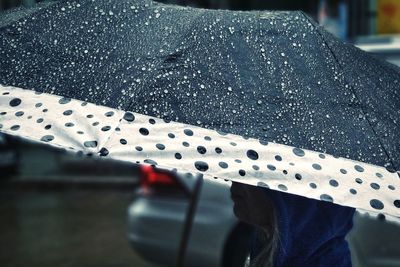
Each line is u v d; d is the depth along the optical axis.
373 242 3.98
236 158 1.41
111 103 1.46
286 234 1.65
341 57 1.74
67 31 1.63
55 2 1.70
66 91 1.50
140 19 1.65
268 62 1.62
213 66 1.57
